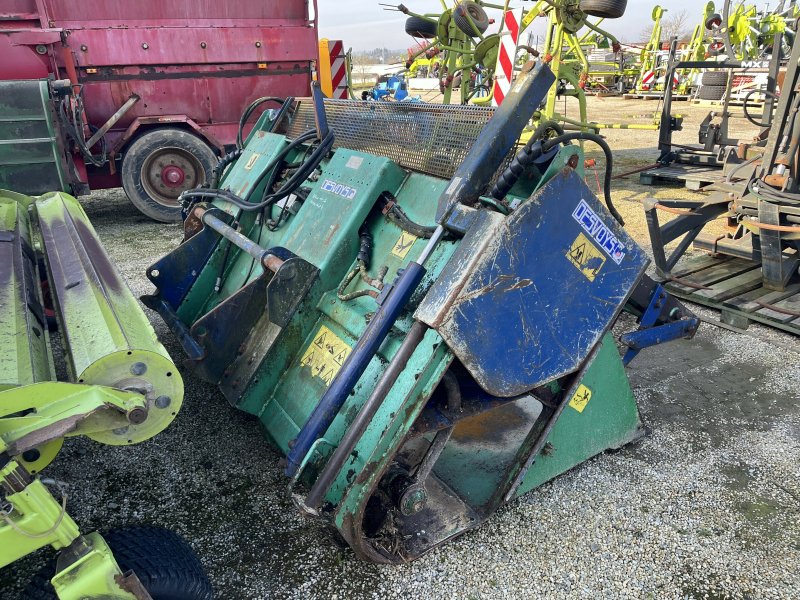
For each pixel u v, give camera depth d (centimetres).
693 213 417
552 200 199
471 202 219
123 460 280
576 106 1695
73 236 246
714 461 282
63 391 141
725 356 386
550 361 210
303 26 725
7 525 135
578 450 264
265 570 218
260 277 268
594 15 635
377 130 299
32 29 597
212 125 709
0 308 180
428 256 214
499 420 304
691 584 214
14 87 520
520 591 211
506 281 193
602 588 212
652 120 1321
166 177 691
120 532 174
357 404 221
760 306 421
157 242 621
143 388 158
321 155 299
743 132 1177
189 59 673
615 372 264
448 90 815
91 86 648
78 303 186
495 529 239
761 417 319
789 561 224
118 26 651
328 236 267
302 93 744
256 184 337
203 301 341
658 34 1812
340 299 247
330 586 212
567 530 239
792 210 395
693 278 480
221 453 286
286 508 250
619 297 224
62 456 283
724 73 1415
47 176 552
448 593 209
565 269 207
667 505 253
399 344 219
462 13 724
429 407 208
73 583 140
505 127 217
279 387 263
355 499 193
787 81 409
